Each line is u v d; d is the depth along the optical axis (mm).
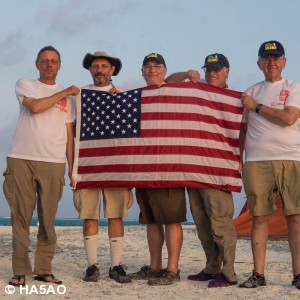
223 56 7129
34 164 6527
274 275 7422
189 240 13961
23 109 6637
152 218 7023
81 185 6938
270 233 13148
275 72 6461
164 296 5910
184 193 6809
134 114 6969
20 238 6516
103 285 6551
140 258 9602
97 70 7148
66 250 10812
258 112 6391
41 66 6688
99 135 7020
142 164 6809
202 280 6961
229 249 6570
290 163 6316
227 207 6680
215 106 6891
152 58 7188
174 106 6930
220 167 6785
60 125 6703
